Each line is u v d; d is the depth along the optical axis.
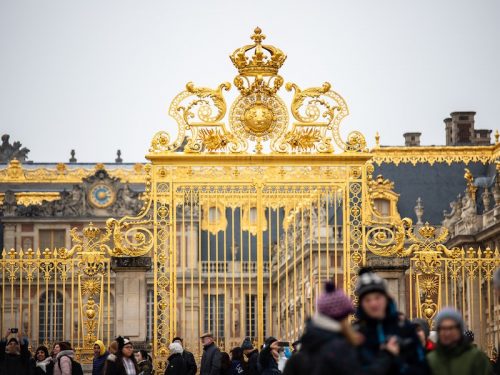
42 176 94.81
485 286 53.84
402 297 34.38
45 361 32.31
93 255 34.22
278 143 34.03
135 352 33.69
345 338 16.67
